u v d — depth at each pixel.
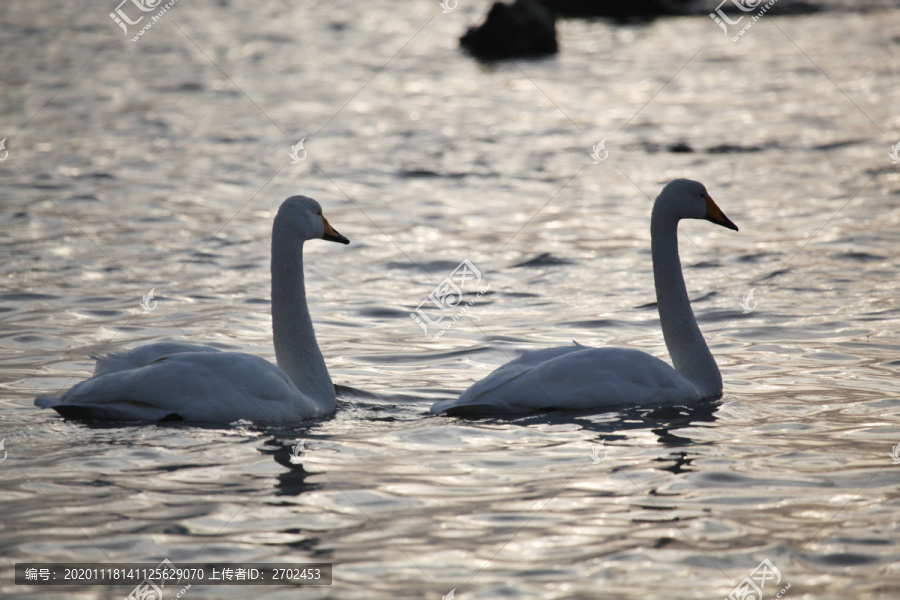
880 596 6.52
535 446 9.49
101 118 34.03
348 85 42.44
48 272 16.81
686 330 11.46
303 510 7.84
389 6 72.81
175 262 17.73
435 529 7.52
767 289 16.38
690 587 6.62
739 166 27.47
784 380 11.91
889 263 17.81
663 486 8.43
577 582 6.67
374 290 16.47
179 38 56.28
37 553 7.03
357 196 23.97
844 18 62.56
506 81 43.56
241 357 10.30
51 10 67.19
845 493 8.30
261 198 23.36
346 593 6.51
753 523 7.66
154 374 9.95
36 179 24.59
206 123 33.59
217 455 9.06
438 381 12.01
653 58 49.56
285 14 68.38
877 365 12.46
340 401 11.20
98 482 8.34
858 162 27.58
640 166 27.70
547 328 14.27
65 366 12.08
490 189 25.02
